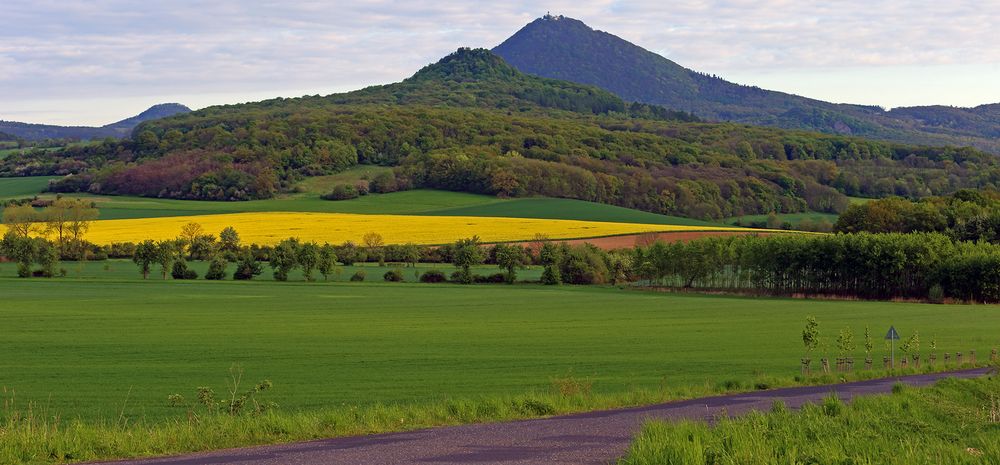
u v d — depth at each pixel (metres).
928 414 21.61
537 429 20.09
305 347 48.41
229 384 34.88
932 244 94.00
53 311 65.44
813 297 95.69
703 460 14.28
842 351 50.28
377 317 66.50
